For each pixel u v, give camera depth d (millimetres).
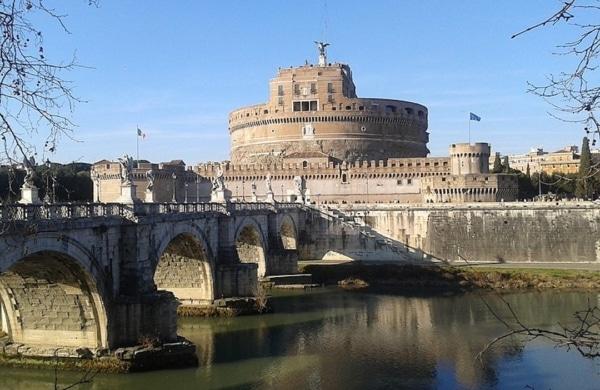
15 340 45531
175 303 47219
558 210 103438
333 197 144375
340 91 164625
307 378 43781
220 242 70062
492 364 47062
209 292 66562
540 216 104312
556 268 94500
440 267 92062
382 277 92188
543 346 51969
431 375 44438
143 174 142000
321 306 72375
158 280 67688
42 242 35719
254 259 91625
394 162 142000
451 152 135500
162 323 46188
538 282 85438
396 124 169750
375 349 51750
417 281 90312
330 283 90688
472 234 107438
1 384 41219
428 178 126938
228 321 63469
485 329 59000
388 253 109750
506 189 123750
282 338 55812
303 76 166125
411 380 43344
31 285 42594
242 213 77250
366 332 58219
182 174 152500
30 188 37719
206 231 65312
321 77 165500
